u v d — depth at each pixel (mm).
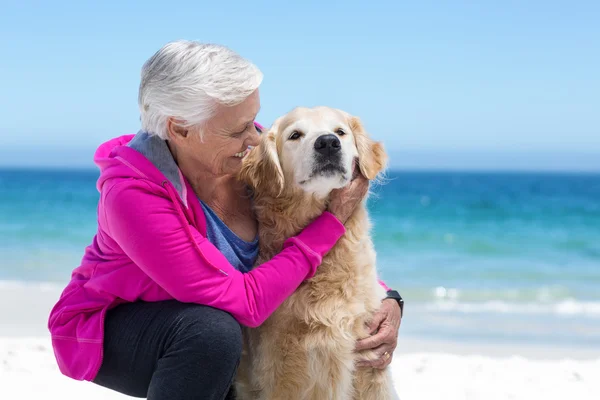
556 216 24109
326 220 2807
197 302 2479
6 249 14609
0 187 40781
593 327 7230
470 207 28172
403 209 27203
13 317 7012
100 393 4207
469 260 13781
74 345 2578
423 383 4672
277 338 2875
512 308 8430
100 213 2596
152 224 2422
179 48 2531
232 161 2736
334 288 2889
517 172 130500
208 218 2730
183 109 2477
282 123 3121
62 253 13914
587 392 4492
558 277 11555
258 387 2955
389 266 12922
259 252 3006
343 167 2895
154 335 2488
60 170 102875
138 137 2643
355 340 2896
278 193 2975
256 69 2641
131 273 2561
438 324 7359
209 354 2404
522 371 5027
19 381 4387
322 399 2902
